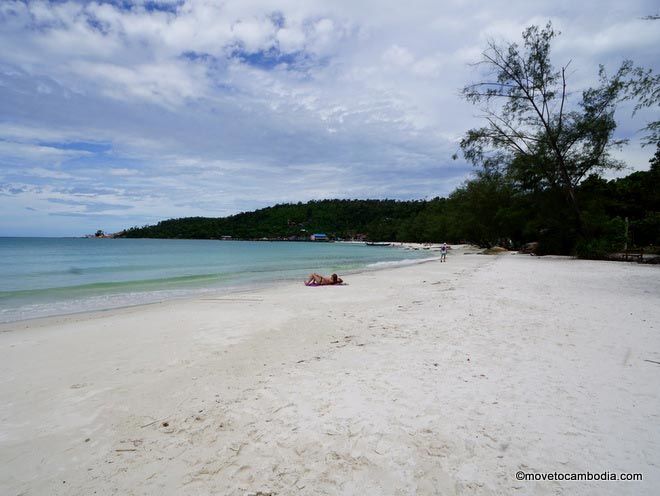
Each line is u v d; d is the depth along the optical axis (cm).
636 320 778
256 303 1188
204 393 476
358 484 292
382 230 14125
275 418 400
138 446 359
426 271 2220
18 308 1198
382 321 850
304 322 883
